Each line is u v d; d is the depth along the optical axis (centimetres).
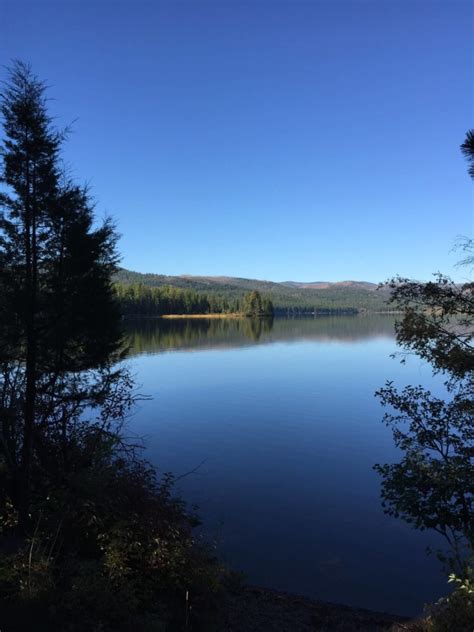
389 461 1539
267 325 11825
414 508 521
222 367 4109
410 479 539
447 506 514
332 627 678
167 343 6475
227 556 905
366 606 754
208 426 2028
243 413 2297
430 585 823
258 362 4488
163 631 538
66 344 930
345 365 4225
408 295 571
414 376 3453
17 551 600
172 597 642
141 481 801
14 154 815
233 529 1030
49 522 704
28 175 824
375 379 3353
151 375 3641
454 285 540
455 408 592
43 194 841
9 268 841
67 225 884
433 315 563
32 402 858
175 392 2902
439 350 553
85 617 493
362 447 1703
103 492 736
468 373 564
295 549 948
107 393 1055
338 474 1415
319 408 2408
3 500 807
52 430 999
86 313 910
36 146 824
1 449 884
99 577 570
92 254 920
